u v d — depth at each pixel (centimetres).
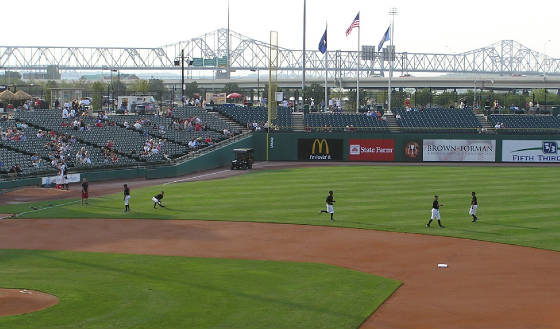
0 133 6688
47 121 7562
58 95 11512
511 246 3650
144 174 6969
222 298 2578
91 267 3103
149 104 10306
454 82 18000
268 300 2570
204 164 7831
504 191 5756
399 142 9156
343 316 2403
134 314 2345
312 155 9188
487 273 3100
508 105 16900
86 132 7531
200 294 2627
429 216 4503
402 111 10519
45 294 2583
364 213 4612
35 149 6650
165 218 4438
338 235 3916
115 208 4841
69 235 3919
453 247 3625
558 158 9175
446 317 2447
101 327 2205
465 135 9162
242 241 3756
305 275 3002
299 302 2558
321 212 4606
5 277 2859
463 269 3172
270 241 3756
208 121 9250
